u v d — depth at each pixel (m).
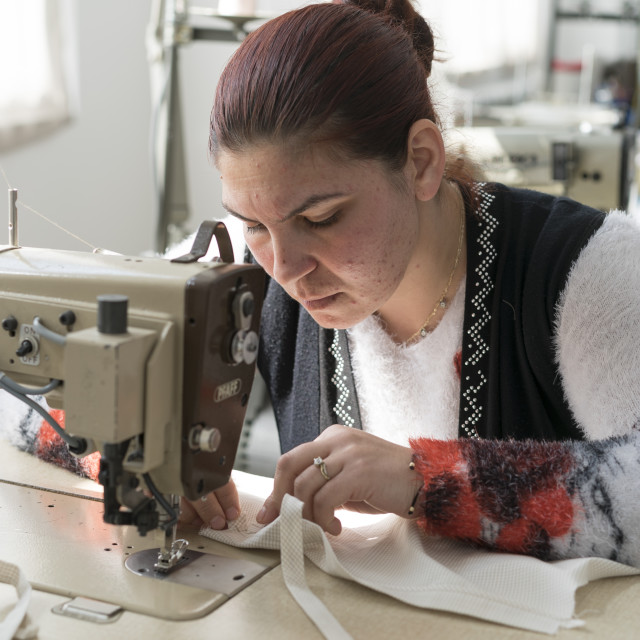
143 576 1.02
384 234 1.09
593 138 3.22
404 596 0.97
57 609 0.95
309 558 1.07
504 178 3.26
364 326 1.40
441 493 1.07
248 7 2.59
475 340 1.35
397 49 1.12
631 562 1.06
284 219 1.05
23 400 1.08
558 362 1.30
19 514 1.19
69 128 3.98
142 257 1.10
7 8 3.48
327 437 1.15
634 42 5.17
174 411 1.00
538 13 5.38
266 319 1.55
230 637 0.91
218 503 1.18
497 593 0.97
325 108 1.02
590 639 0.91
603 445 1.11
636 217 1.45
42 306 1.06
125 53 4.30
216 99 1.08
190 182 4.90
